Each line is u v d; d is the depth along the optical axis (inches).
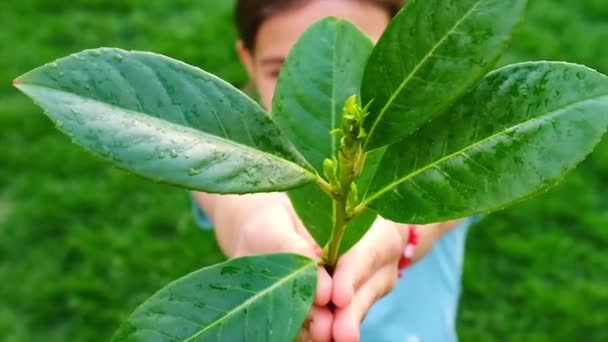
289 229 18.6
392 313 38.4
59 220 63.0
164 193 64.8
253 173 14.4
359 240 16.9
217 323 14.8
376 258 17.7
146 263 59.8
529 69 14.7
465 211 14.6
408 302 38.9
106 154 13.4
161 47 77.4
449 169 14.9
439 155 15.1
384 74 14.6
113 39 80.4
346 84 18.1
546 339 55.0
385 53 14.6
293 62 18.3
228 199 25.8
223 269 15.2
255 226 19.2
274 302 15.1
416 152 15.2
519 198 14.3
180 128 14.1
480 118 14.9
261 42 36.4
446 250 40.4
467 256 59.5
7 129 69.3
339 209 15.3
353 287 15.8
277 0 35.1
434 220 14.9
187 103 14.3
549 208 62.1
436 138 15.1
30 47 78.7
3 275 59.8
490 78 14.9
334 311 15.8
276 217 19.2
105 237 61.7
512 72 14.8
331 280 15.7
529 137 14.4
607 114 13.9
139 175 13.5
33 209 63.2
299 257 15.7
